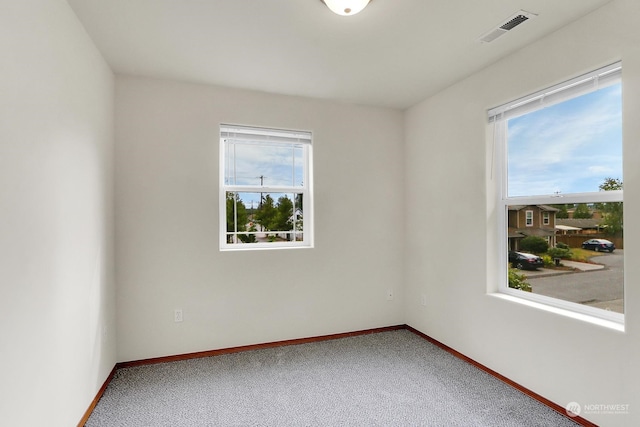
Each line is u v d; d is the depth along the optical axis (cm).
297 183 324
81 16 181
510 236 248
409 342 311
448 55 231
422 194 323
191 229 276
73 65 177
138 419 192
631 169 163
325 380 238
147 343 264
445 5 175
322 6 175
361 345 304
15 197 123
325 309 320
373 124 340
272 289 302
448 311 289
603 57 175
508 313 230
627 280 164
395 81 276
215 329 283
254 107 296
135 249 261
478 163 257
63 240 163
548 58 204
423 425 187
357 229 333
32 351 134
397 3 172
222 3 172
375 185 340
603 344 174
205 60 237
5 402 116
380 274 341
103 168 227
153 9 176
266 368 257
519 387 222
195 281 277
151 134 266
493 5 175
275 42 213
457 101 279
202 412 200
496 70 241
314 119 317
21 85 128
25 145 130
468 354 267
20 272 126
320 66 248
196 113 279
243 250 293
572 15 184
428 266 315
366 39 210
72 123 175
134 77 262
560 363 195
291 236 322
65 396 164
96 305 210
